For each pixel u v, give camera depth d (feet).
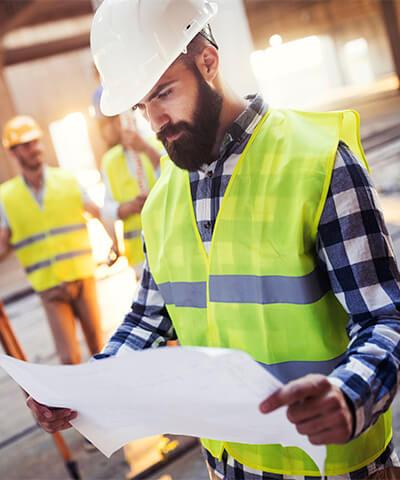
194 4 3.62
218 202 3.77
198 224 3.86
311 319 3.51
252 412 2.96
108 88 3.77
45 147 47.16
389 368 3.00
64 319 10.75
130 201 10.16
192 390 2.93
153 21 3.57
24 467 10.10
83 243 10.85
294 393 2.68
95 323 10.93
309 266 3.48
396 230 16.15
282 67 67.67
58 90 47.26
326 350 3.56
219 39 16.67
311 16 59.41
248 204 3.63
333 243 3.39
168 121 3.64
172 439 9.60
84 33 41.47
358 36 65.21
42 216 10.74
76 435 10.59
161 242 4.08
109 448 3.84
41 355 15.58
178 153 3.73
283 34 58.29
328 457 3.59
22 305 21.77
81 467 9.55
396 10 45.70
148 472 8.98
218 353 2.61
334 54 67.26
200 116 3.63
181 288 3.97
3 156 31.50
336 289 3.42
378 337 3.12
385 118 36.29
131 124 9.71
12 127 10.73
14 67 46.11
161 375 2.89
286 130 3.68
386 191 20.39
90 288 10.91
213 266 3.74
